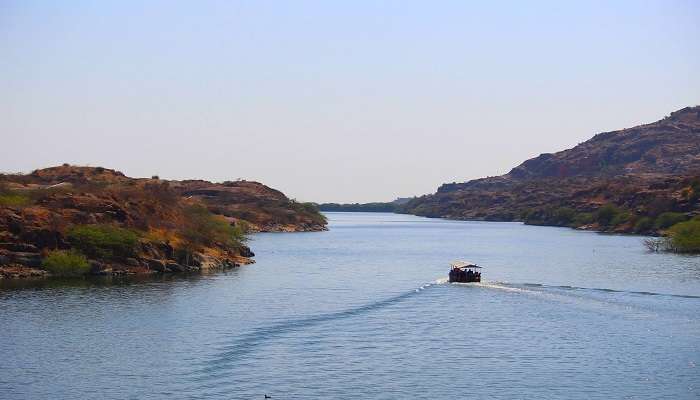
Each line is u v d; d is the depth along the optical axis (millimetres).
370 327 69375
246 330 66375
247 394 48938
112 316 71875
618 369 55719
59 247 102250
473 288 97062
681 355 59531
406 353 59812
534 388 51156
